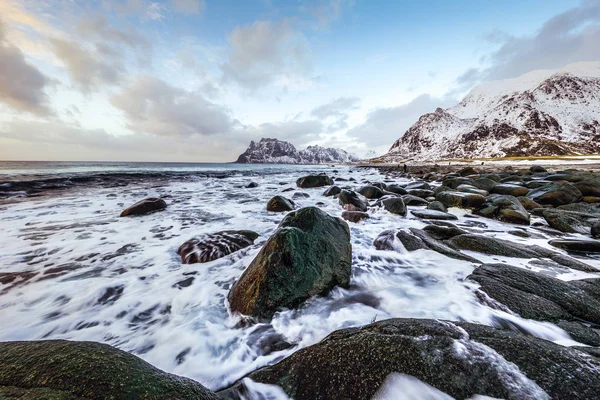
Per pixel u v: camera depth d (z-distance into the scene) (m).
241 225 5.03
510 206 5.28
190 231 4.60
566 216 4.64
